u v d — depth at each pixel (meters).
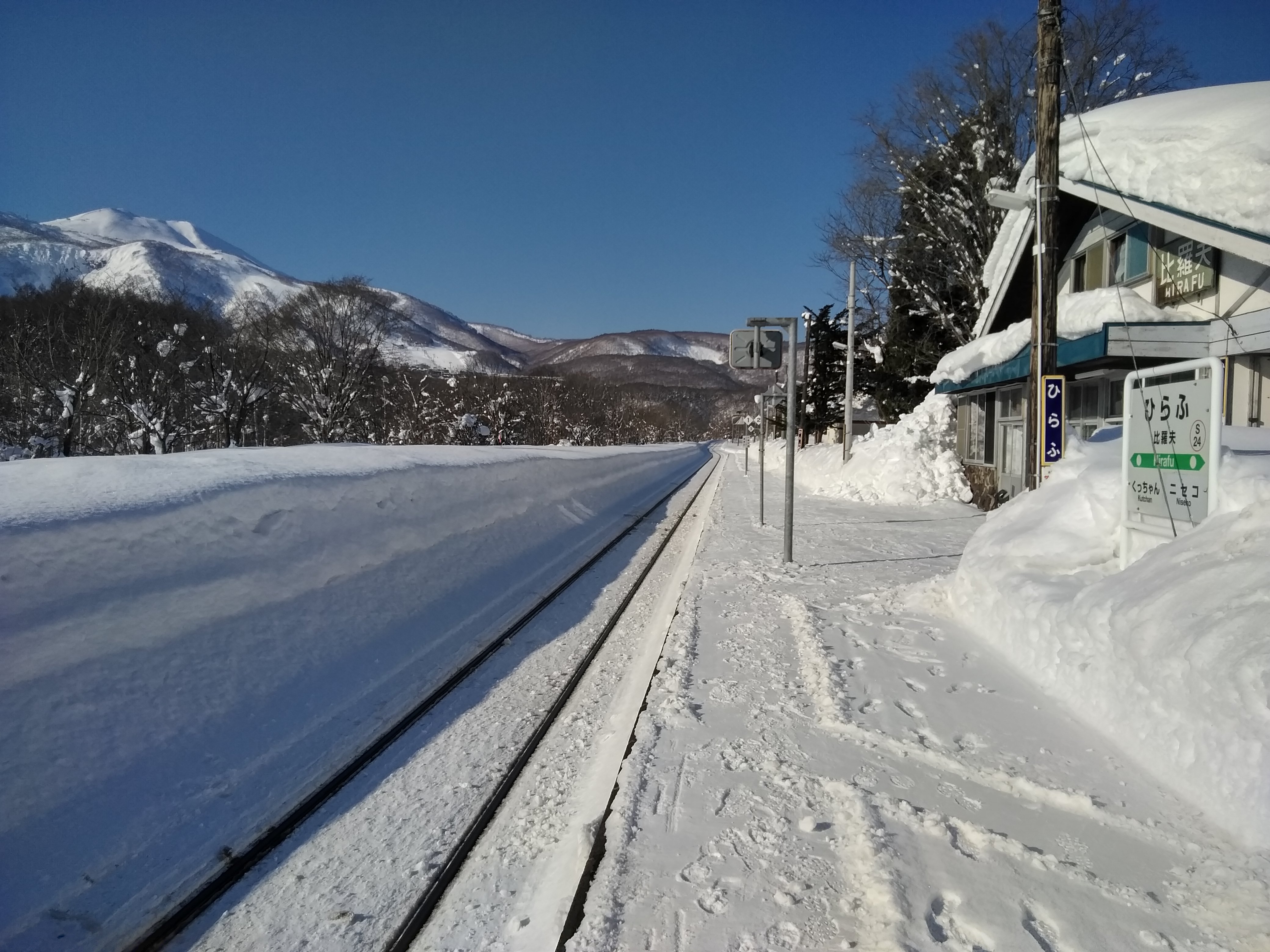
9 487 4.66
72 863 3.14
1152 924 2.66
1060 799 3.54
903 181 28.45
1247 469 4.59
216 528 5.21
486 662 6.44
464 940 2.88
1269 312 10.37
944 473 19.83
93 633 3.92
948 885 2.89
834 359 43.19
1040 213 9.92
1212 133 10.77
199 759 3.98
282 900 3.14
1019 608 5.67
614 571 11.05
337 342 33.53
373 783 4.18
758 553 11.34
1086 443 9.36
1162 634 3.97
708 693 5.13
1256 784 3.17
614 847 3.24
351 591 6.34
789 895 2.88
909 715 4.64
